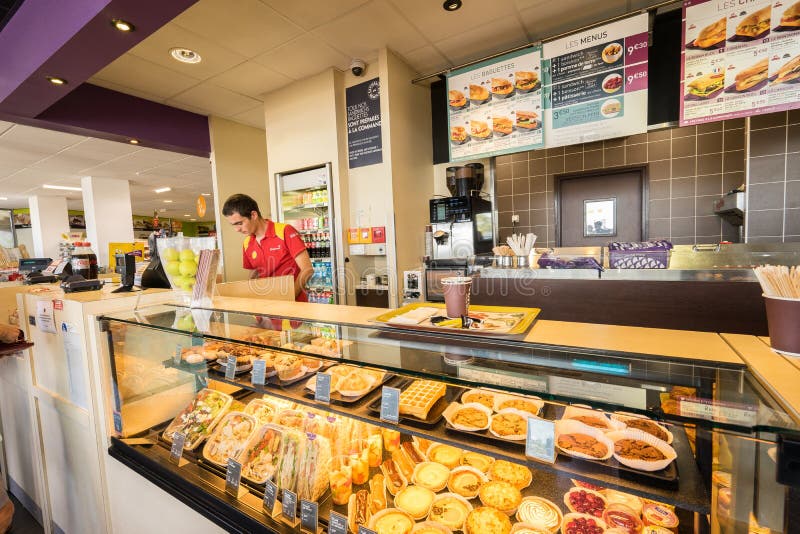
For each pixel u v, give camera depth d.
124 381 1.28
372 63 3.50
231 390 1.41
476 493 0.87
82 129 3.54
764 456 0.49
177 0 1.83
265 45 3.05
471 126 3.42
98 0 1.88
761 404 0.52
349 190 3.75
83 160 5.38
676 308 2.01
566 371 0.68
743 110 2.49
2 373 2.02
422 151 3.94
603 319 2.18
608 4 2.77
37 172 6.06
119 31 2.05
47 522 1.73
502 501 0.84
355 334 0.99
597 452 0.68
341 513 0.87
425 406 0.82
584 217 3.96
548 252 2.93
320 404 0.91
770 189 2.74
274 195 4.12
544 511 0.80
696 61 2.58
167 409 1.35
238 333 1.08
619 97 2.86
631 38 2.77
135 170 6.07
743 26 2.44
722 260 2.36
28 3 2.33
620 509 0.77
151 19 1.96
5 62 2.70
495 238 4.18
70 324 1.34
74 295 1.47
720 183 3.37
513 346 0.81
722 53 2.51
